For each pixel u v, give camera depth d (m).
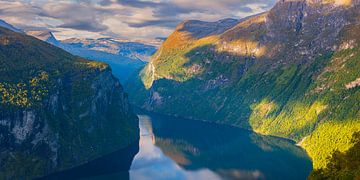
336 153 183.38
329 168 179.62
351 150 179.38
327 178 172.38
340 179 164.25
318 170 180.00
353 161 172.88
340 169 174.00
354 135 191.50
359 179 153.00
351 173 162.88
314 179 177.00
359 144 179.12
